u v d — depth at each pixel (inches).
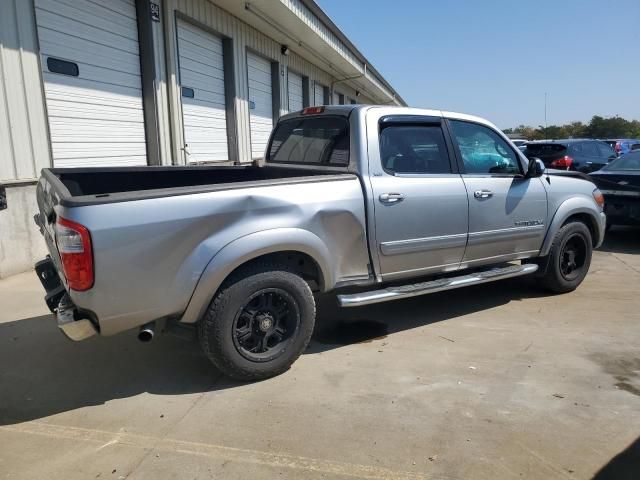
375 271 165.8
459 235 182.9
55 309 141.3
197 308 132.6
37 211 262.7
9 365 157.9
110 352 166.9
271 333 144.9
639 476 104.4
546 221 210.2
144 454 112.6
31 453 113.6
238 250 132.6
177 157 380.8
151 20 347.9
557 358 159.8
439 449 113.3
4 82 243.4
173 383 145.9
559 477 104.1
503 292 229.5
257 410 130.2
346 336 179.2
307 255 150.4
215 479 104.0
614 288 236.2
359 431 120.3
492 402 133.1
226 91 473.7
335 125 174.6
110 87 321.7
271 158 212.1
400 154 172.9
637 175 316.5
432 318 196.7
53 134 278.2
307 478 104.0
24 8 253.3
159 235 124.0
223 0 419.5
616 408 130.0
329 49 631.8
